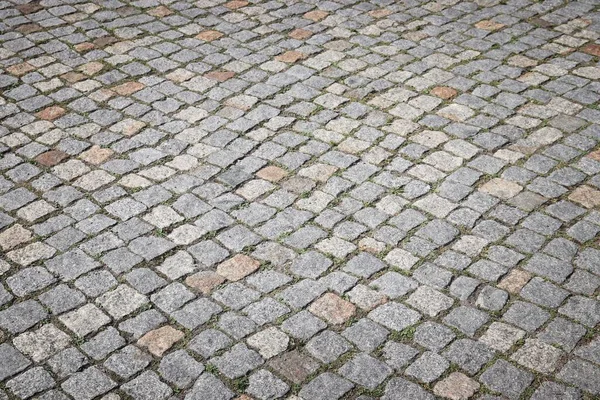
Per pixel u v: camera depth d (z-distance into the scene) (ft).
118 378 10.96
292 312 12.03
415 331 11.65
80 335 11.63
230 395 10.71
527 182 14.71
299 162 15.43
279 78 18.28
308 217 13.98
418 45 19.56
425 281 12.53
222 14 21.38
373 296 12.28
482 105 17.07
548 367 11.02
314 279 12.64
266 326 11.79
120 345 11.48
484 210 14.03
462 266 12.82
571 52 19.12
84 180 14.99
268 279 12.65
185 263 12.99
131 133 16.38
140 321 11.89
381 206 14.21
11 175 15.10
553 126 16.29
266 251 13.23
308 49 19.51
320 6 21.79
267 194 14.58
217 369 11.10
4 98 17.51
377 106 17.15
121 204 14.34
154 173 15.17
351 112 16.96
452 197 14.37
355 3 21.93
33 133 16.34
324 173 15.11
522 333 11.56
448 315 11.91
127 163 15.46
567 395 10.59
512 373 10.94
